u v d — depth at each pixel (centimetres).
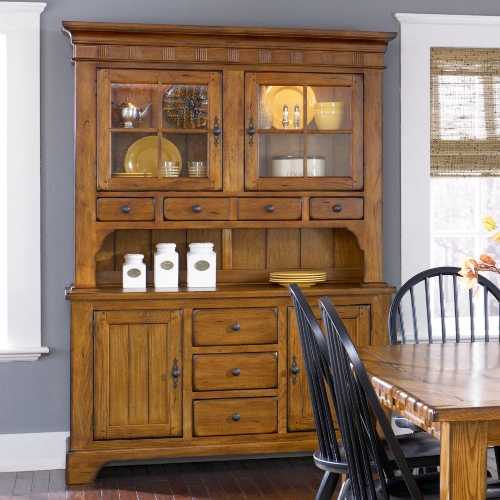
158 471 400
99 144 383
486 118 443
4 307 421
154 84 388
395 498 231
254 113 395
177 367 383
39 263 407
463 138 441
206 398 387
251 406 390
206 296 382
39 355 407
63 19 407
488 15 440
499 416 204
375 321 402
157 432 384
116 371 380
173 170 391
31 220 405
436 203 459
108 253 416
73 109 409
